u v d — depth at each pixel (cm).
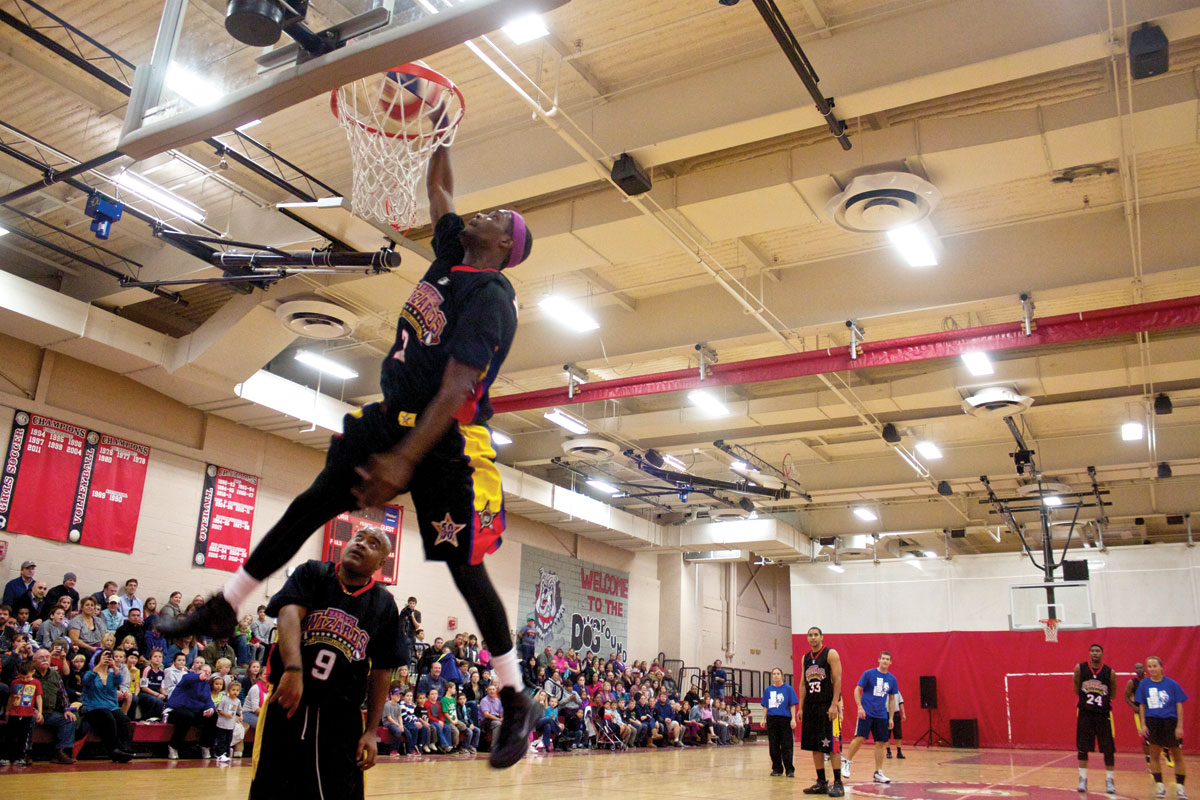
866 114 1015
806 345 1608
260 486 1802
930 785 1291
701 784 1205
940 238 1333
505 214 225
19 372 1448
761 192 1087
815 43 956
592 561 2678
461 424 203
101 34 989
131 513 1565
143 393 1622
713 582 3198
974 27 884
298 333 1398
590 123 1053
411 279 1302
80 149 1200
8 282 1306
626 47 976
